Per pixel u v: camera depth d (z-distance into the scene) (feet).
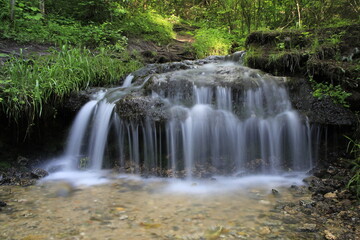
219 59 25.14
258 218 9.71
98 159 15.88
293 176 14.48
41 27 26.53
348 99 15.69
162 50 32.81
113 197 11.61
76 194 11.93
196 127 14.66
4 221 9.37
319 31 19.75
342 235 8.46
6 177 13.66
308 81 17.21
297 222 9.37
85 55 23.12
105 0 32.30
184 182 13.57
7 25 24.45
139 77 20.83
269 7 30.45
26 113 15.56
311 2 26.45
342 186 12.16
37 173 14.21
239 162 15.01
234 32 37.14
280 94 16.60
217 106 15.94
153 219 9.65
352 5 24.88
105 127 15.69
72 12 32.65
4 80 16.17
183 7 57.62
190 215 9.98
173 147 14.55
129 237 8.48
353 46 17.78
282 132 15.19
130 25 33.55
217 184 13.26
